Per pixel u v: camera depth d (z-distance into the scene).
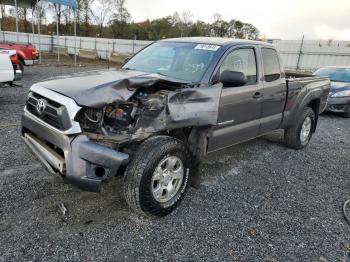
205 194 3.87
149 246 2.81
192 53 4.12
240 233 3.11
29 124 3.38
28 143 3.47
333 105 9.87
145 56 4.63
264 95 4.58
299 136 5.84
